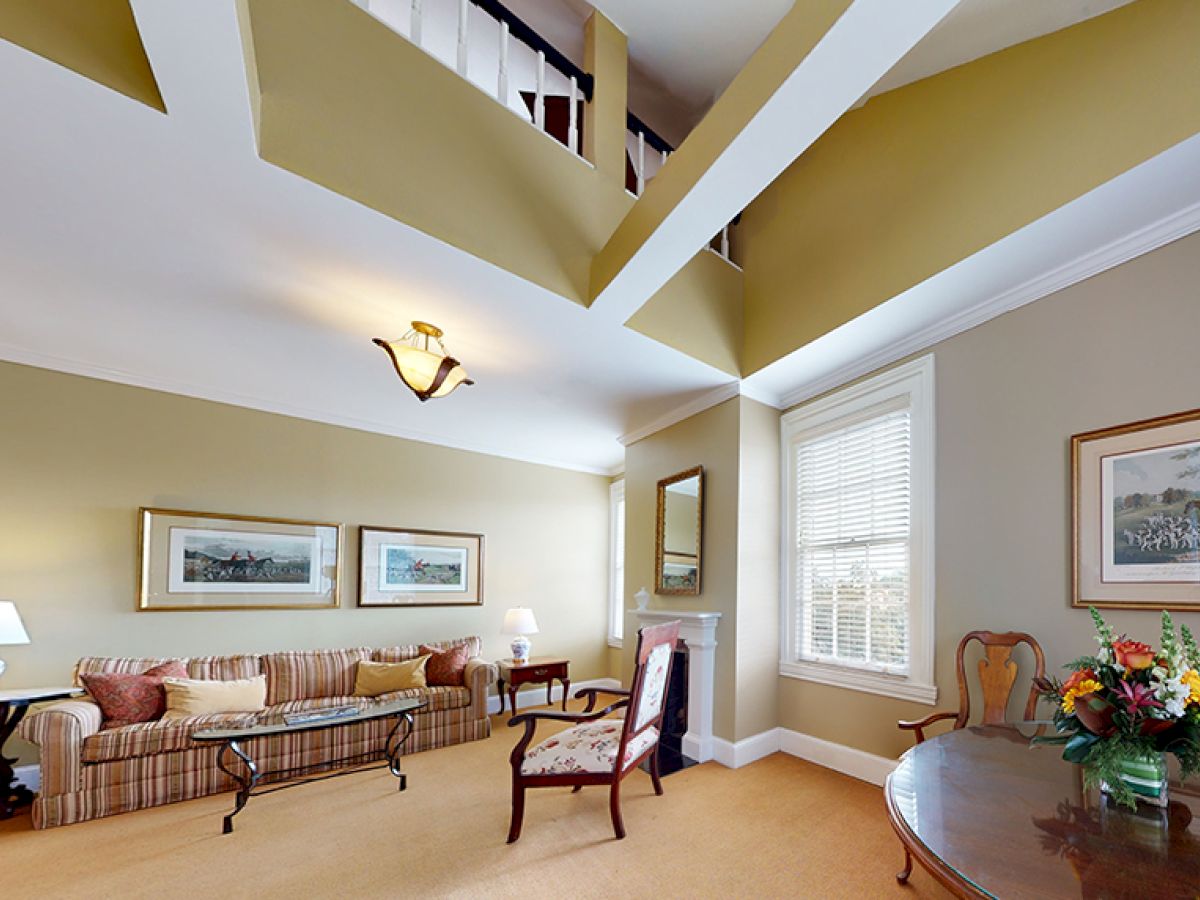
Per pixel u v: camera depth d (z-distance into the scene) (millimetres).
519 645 5148
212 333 3248
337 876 2285
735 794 3088
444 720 4051
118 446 3814
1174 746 1225
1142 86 1956
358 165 2125
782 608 3967
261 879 2271
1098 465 2352
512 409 4578
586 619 6203
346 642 4641
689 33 3439
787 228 3551
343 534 4715
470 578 5410
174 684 3430
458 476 5449
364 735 3688
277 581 4352
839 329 3119
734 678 3672
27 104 1648
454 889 2191
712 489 4078
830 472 3750
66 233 2291
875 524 3398
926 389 3098
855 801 2980
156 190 2035
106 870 2344
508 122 2658
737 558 3785
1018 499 2646
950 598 2900
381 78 2234
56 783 2791
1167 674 1257
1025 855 1039
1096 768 1271
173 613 3906
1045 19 2207
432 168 2346
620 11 3270
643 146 3693
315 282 2662
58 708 2969
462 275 2584
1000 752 1633
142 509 3838
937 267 2600
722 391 3998
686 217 2232
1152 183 1995
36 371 3580
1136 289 2285
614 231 2930
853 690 3398
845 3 1466
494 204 2545
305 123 2008
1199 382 2082
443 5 3416
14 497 3465
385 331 3182
